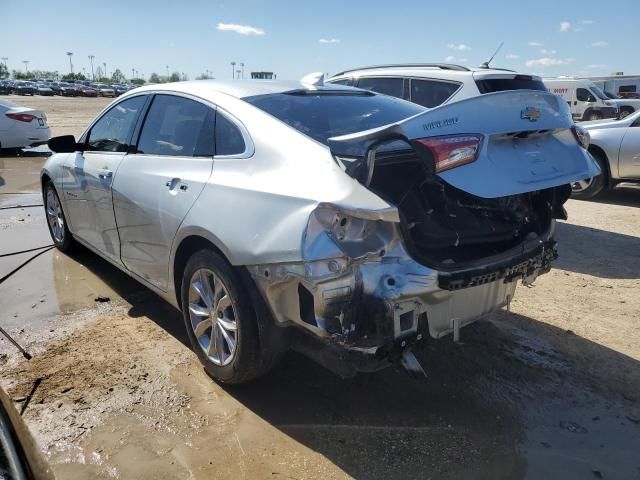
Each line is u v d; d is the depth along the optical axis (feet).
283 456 8.91
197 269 10.50
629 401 10.57
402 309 8.48
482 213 10.03
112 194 13.24
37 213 24.64
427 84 23.65
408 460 8.87
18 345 12.14
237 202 9.49
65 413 9.86
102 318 13.65
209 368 10.74
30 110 45.39
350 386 10.85
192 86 12.25
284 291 8.75
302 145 9.47
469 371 11.49
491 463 8.84
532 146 9.53
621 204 28.86
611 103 83.82
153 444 9.13
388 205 8.23
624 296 15.72
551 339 12.96
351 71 27.84
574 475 8.61
